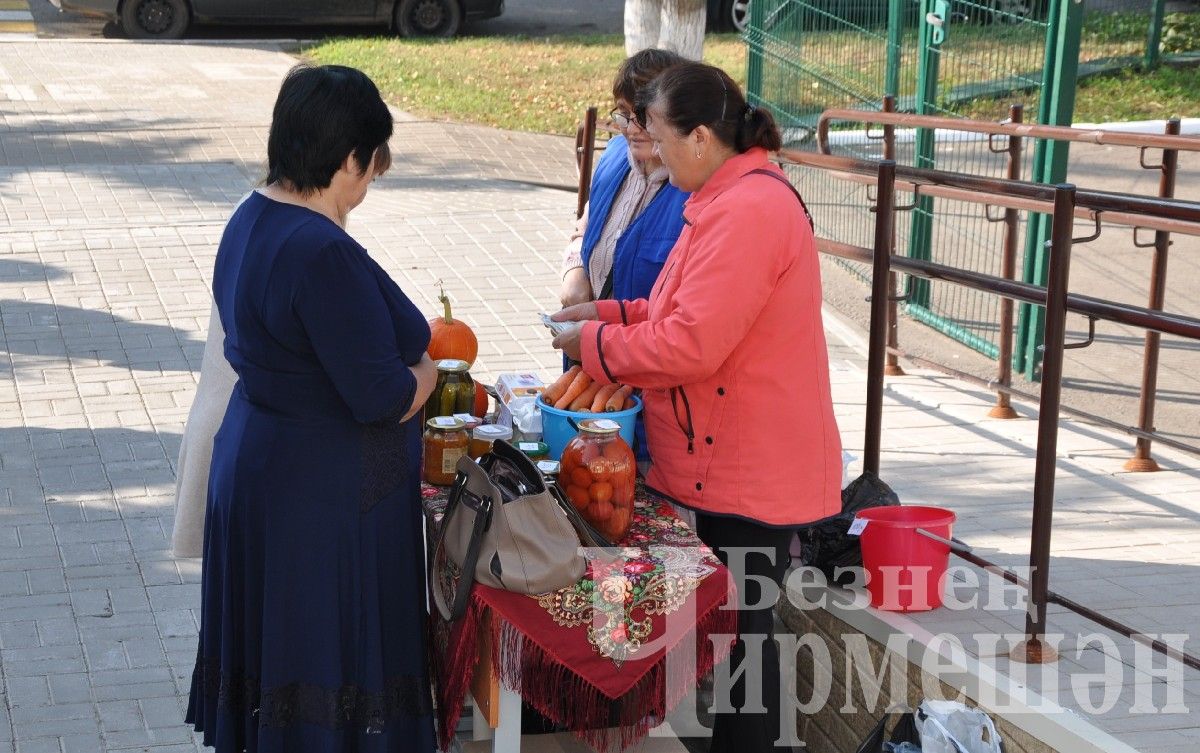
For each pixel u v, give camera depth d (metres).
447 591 3.14
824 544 3.84
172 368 7.04
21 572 4.84
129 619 4.55
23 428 6.19
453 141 13.30
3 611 4.56
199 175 11.42
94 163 11.77
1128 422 5.91
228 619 3.10
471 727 3.76
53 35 18.27
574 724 3.21
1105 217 4.70
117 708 4.02
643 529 3.30
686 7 10.41
